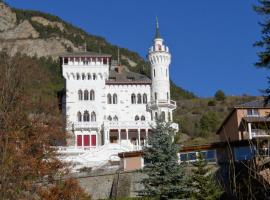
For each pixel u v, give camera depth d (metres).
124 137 92.62
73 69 95.81
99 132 92.19
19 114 29.28
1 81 28.50
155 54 97.94
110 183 54.28
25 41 179.12
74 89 95.38
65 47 181.25
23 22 193.25
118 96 97.94
